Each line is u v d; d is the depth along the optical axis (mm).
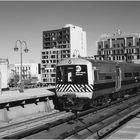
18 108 17719
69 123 14523
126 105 22266
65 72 19422
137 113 17266
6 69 42188
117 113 17703
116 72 23484
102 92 20469
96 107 19750
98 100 20656
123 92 26531
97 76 19547
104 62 21203
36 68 161375
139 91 34469
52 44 131875
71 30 126688
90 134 12172
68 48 126375
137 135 11695
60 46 129500
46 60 127250
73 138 11391
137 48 104625
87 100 18828
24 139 11367
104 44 113000
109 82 21750
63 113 18531
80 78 18828
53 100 21266
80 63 18906
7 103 16656
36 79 124000
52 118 16500
